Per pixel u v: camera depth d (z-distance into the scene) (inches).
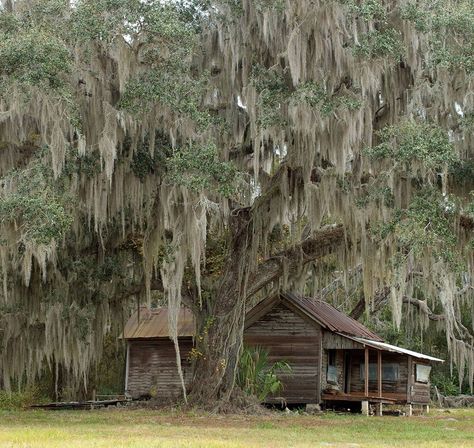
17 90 639.8
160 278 898.7
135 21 677.3
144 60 701.9
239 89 746.2
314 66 703.1
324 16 685.9
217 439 532.4
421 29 705.6
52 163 660.7
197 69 753.0
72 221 675.4
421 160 682.2
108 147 675.4
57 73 651.5
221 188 693.9
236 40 727.1
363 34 695.7
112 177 733.9
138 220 804.0
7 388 871.7
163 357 1113.4
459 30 722.8
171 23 684.7
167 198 705.6
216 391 826.2
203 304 892.6
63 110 653.3
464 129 726.5
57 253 818.8
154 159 746.8
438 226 692.1
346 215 732.0
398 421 788.0
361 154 721.0
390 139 705.6
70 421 701.3
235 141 765.3
